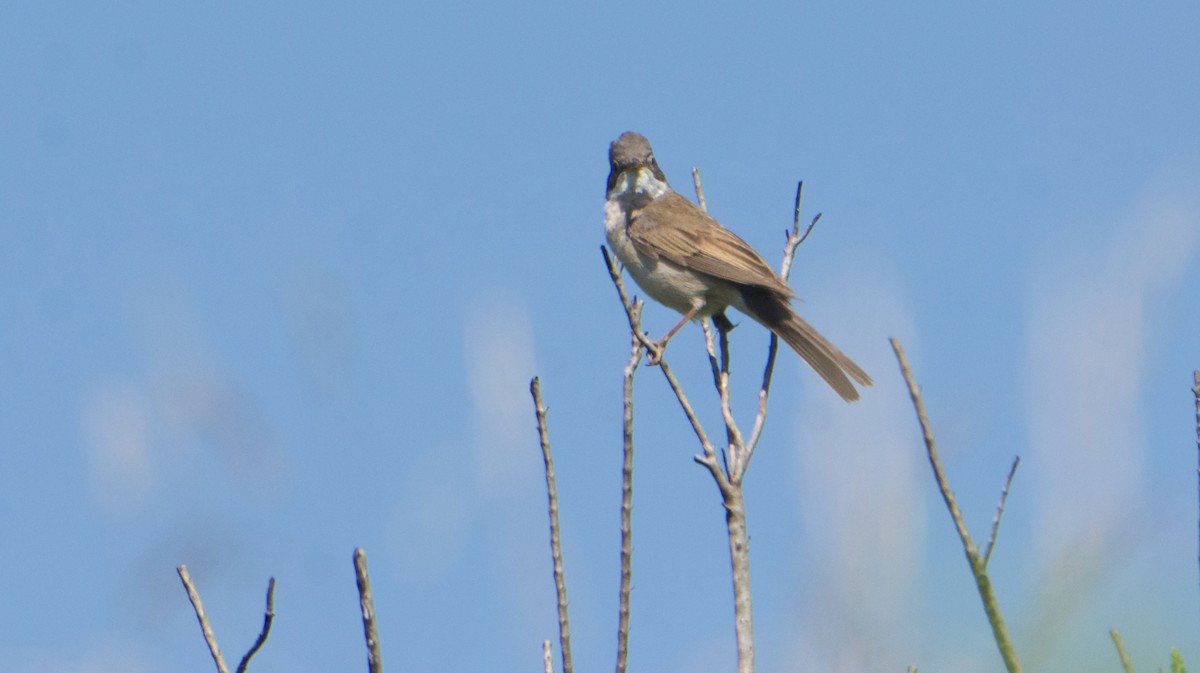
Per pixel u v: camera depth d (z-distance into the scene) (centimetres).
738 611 834
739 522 852
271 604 677
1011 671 605
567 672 738
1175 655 779
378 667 644
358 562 643
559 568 750
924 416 616
